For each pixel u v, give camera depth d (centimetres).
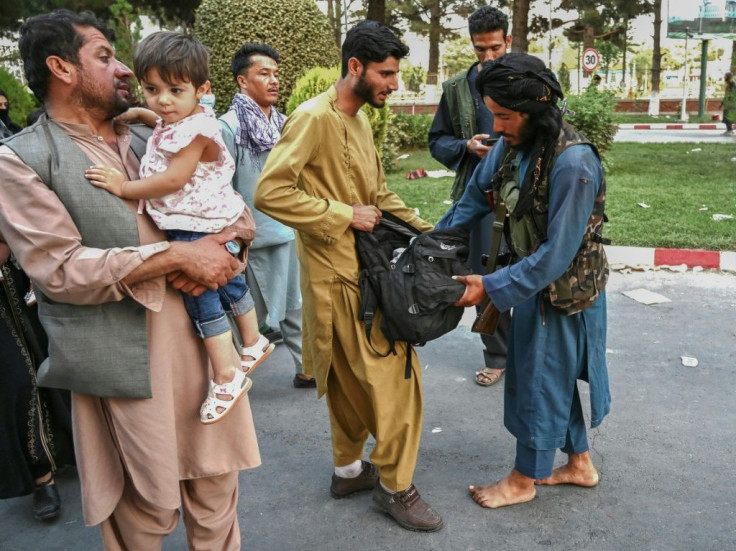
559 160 233
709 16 2581
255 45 391
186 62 180
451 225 287
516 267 240
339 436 284
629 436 332
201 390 208
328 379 276
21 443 277
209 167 193
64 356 184
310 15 899
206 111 190
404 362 258
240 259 211
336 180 253
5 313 272
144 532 212
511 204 249
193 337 205
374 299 246
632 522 269
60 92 182
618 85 4309
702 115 2633
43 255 175
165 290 192
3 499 293
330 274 252
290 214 241
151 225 192
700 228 659
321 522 278
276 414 372
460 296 241
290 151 239
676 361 413
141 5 1820
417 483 302
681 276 561
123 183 184
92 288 174
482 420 357
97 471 200
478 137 366
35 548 269
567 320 256
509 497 281
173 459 198
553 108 233
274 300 389
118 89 188
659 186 895
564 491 291
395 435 260
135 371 187
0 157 176
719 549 251
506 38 383
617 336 452
